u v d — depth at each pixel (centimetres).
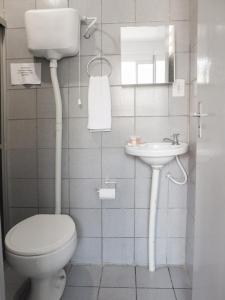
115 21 180
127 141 186
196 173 144
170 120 183
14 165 192
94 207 191
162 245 190
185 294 158
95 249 193
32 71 186
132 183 188
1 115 187
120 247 192
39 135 189
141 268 188
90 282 171
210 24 114
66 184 191
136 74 179
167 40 177
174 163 185
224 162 97
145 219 190
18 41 185
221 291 100
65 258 132
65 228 145
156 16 178
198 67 139
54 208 192
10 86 188
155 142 183
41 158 191
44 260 123
